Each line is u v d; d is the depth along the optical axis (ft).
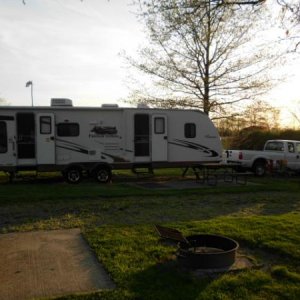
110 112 52.85
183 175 59.72
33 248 21.74
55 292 15.70
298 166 64.49
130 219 29.30
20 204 35.47
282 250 20.53
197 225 26.27
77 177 51.80
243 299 14.82
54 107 50.49
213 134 57.67
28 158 49.85
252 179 58.95
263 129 87.51
